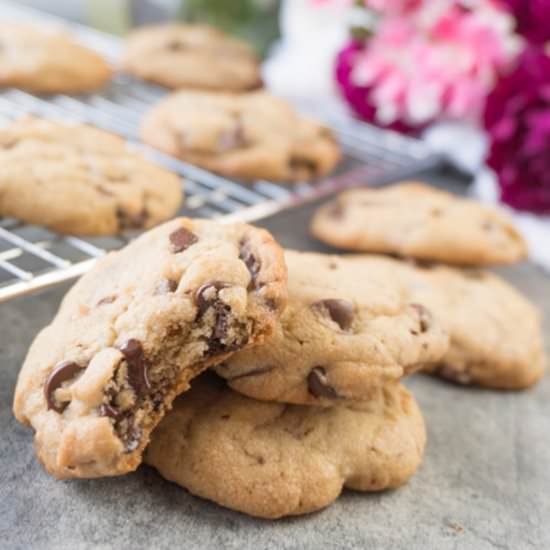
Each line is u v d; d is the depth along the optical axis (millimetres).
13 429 367
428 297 428
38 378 343
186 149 475
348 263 393
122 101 550
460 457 383
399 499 363
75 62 529
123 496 351
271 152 474
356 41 551
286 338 353
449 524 356
